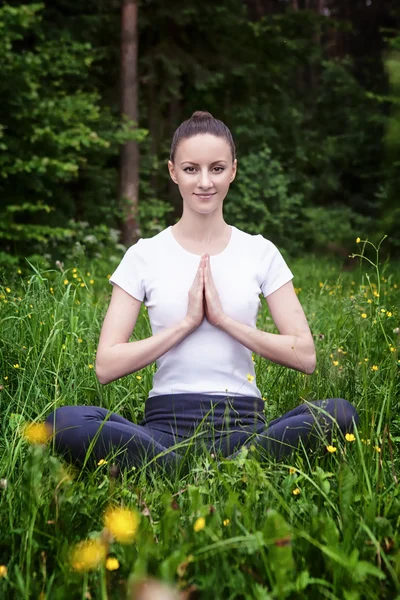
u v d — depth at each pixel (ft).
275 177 54.95
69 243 34.68
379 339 11.82
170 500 5.77
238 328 8.11
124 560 5.43
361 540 5.66
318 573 5.47
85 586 5.09
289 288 8.68
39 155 32.27
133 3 45.85
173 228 8.66
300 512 6.37
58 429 7.80
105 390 10.59
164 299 8.30
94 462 7.83
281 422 7.87
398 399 9.73
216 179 8.19
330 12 91.30
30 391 10.12
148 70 51.57
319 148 62.13
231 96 56.80
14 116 30.86
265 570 5.32
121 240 45.57
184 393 8.20
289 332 8.52
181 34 53.01
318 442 7.81
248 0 79.97
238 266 8.40
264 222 54.19
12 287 16.78
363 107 67.05
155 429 8.22
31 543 5.53
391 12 81.92
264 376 11.27
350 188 67.56
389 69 46.39
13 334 11.93
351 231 55.72
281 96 58.75
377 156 64.39
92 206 43.57
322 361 10.46
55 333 11.16
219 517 5.64
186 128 8.23
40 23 41.04
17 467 7.98
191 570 5.37
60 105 35.14
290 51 57.57
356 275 31.58
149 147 52.11
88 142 32.94
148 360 8.12
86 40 45.11
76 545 5.62
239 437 7.97
